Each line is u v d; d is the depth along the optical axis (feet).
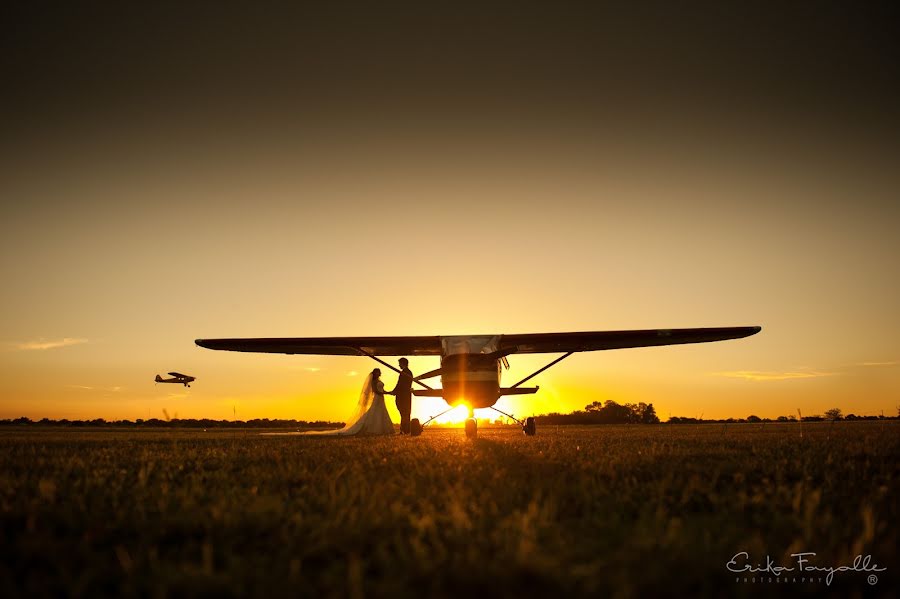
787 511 10.74
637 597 6.42
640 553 7.80
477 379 36.47
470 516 10.15
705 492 12.80
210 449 26.27
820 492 11.70
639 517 10.14
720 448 23.57
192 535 9.39
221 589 6.68
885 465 16.72
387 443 30.94
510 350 36.73
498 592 6.57
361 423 45.91
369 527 9.36
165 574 7.09
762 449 22.57
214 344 46.03
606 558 7.68
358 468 17.24
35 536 8.89
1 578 7.18
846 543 8.23
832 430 38.99
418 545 8.10
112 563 7.86
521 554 7.42
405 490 12.72
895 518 9.72
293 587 6.72
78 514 10.64
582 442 29.04
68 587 6.74
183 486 14.55
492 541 8.47
